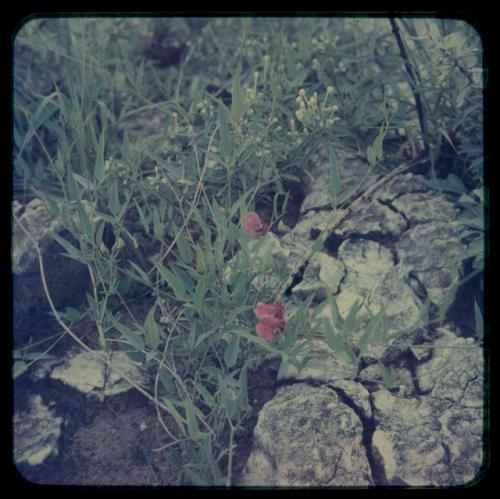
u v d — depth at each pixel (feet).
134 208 2.05
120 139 2.32
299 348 1.56
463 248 1.93
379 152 1.69
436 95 2.13
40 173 2.04
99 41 2.40
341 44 2.43
